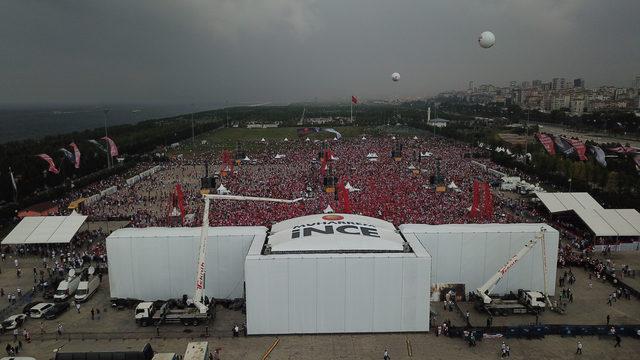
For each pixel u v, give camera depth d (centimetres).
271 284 5691
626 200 11738
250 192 12812
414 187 13425
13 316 6047
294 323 5766
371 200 11506
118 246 6494
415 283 5734
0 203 12888
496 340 5616
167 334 5784
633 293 6775
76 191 14012
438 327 5744
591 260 8025
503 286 6675
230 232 6600
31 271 7981
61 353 5050
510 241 6638
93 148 18775
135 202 12562
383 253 5853
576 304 6531
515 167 17488
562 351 5344
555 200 10400
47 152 16762
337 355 5284
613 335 5656
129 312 6444
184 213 10225
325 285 5712
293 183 14112
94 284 7050
